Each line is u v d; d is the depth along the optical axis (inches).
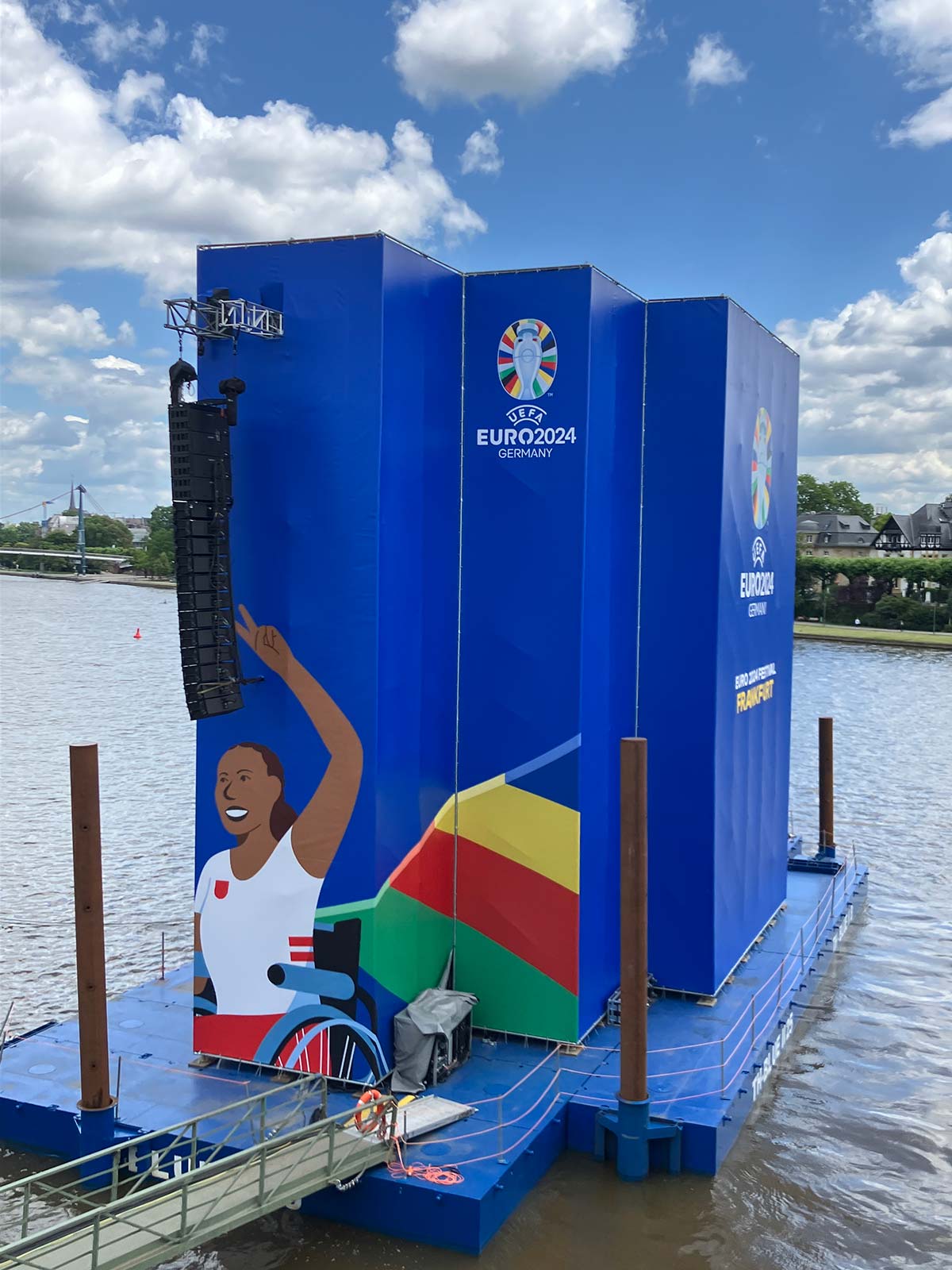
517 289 881.5
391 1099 745.6
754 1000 973.8
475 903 914.1
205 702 796.6
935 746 2689.5
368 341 802.8
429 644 874.8
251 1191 677.3
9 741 2652.6
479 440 898.7
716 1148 786.8
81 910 743.1
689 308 962.1
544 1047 899.4
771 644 1156.5
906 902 1475.1
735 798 1043.9
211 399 812.6
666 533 976.9
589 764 899.4
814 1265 713.6
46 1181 773.3
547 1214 747.4
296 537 828.6
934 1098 934.4
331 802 827.4
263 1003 852.6
